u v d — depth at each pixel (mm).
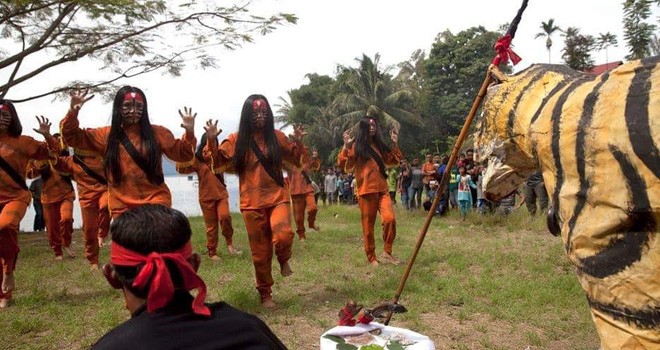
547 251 8031
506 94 2855
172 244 1759
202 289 1762
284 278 6832
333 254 8523
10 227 5602
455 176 13422
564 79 2586
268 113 5543
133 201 5188
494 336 4559
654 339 1935
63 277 7316
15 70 12414
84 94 5074
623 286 2000
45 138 5992
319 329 4879
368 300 5684
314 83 49469
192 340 1650
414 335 2912
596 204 2057
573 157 2143
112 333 1685
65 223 8695
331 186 22859
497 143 2947
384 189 7609
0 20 11062
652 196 1849
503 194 3184
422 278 6477
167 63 12641
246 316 1825
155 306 1697
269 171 5492
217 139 5539
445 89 40656
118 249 1768
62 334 4844
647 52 7891
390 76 41000
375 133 7625
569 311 5129
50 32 11609
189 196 36156
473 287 6066
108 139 5203
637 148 1878
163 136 5402
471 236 9992
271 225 5445
